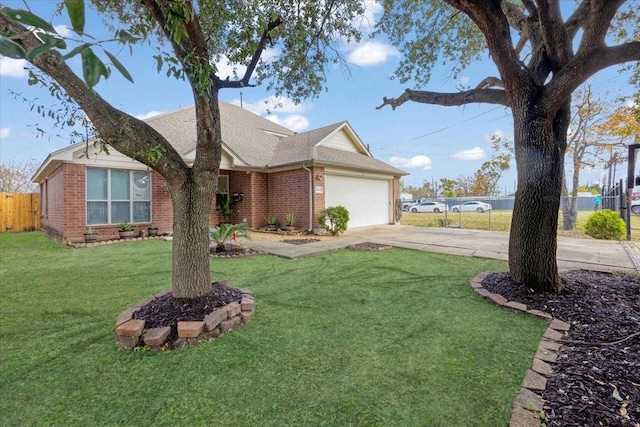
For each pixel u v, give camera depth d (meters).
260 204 12.15
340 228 10.45
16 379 2.25
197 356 2.56
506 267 5.59
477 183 34.38
